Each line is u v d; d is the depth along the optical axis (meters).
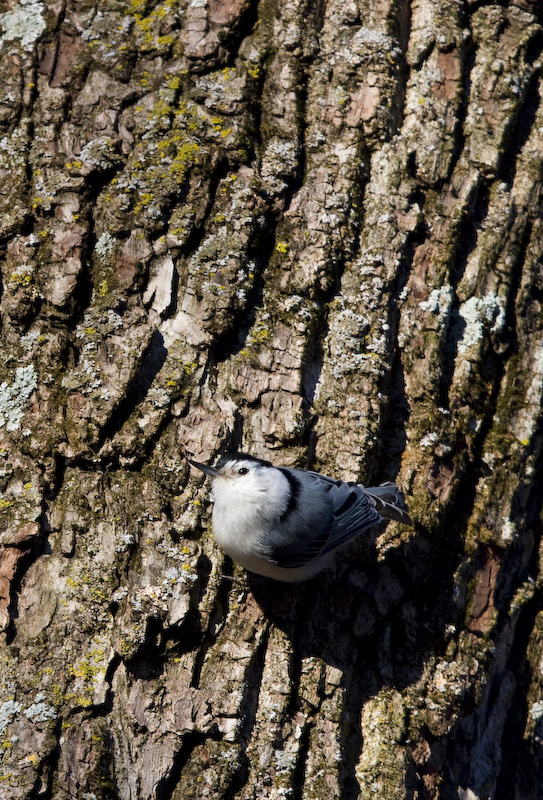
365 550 6.08
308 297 6.21
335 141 6.58
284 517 5.49
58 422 5.66
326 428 6.11
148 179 6.19
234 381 6.00
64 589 5.35
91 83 6.47
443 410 6.34
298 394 6.06
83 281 5.99
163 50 6.59
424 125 6.73
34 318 5.88
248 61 6.59
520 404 6.67
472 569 6.30
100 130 6.35
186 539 5.66
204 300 6.00
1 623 5.23
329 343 6.22
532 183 6.96
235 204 6.20
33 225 6.07
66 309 5.88
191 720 5.27
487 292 6.64
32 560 5.40
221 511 5.54
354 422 6.10
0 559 5.34
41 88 6.45
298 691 5.57
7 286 5.91
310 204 6.39
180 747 5.25
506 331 6.73
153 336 5.93
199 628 5.50
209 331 5.97
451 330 6.55
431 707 5.82
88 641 5.27
